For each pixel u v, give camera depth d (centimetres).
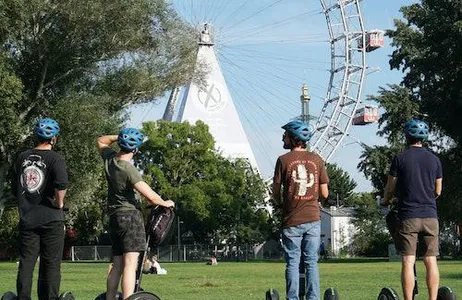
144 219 947
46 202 950
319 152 7300
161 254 8231
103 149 952
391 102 5806
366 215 9238
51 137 962
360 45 7331
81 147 3797
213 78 11069
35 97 3881
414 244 973
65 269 4222
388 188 991
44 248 955
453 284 1903
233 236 8112
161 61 4191
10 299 934
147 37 4094
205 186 7938
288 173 971
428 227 970
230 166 8112
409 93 5931
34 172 945
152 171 7844
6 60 3712
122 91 4119
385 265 4038
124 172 909
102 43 3906
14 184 963
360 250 9219
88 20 3747
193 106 10981
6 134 3656
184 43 4216
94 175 3991
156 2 3953
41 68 3891
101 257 8831
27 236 945
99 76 4075
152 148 7919
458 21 5506
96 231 7869
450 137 5959
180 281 2444
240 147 10988
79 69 3972
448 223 6712
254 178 8150
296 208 969
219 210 8012
